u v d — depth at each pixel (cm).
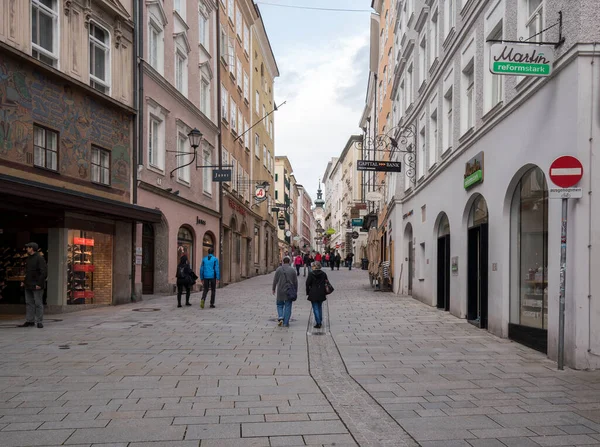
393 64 2944
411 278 2188
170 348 916
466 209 1311
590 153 749
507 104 995
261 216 4331
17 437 468
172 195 2025
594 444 456
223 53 2970
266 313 1468
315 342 999
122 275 1653
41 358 818
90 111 1501
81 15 1473
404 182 2286
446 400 597
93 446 447
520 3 965
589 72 750
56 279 1386
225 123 2948
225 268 3003
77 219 1438
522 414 542
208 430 489
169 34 2067
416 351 903
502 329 1038
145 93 1809
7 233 1397
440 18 1609
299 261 3719
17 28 1223
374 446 451
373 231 2505
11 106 1198
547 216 884
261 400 595
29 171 1253
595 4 750
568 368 759
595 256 745
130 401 586
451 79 1464
